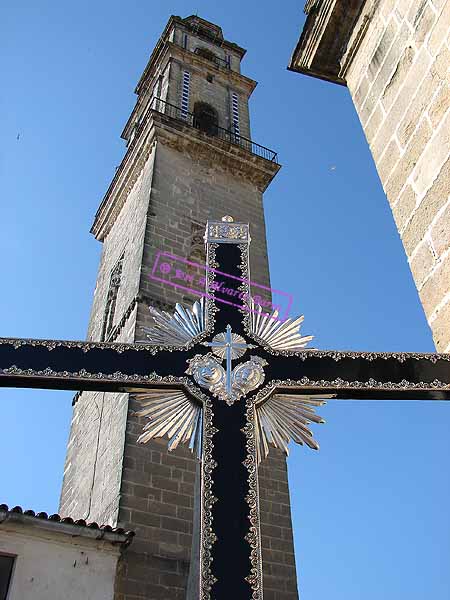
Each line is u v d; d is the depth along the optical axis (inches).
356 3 330.6
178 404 221.6
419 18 277.9
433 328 245.4
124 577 531.5
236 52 1414.9
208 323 241.3
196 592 187.9
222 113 1214.9
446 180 245.6
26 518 474.9
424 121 266.7
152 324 759.7
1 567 460.4
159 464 629.6
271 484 679.1
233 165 1059.9
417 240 260.8
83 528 496.4
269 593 587.5
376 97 311.7
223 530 191.0
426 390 224.7
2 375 213.3
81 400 895.1
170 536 581.9
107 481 642.2
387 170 292.0
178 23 1379.2
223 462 205.0
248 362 229.5
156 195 927.7
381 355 233.3
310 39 359.3
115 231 1097.4
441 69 258.4
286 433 218.8
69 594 469.4
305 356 232.8
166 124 1024.9
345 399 229.8
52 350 223.0
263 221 1019.3
